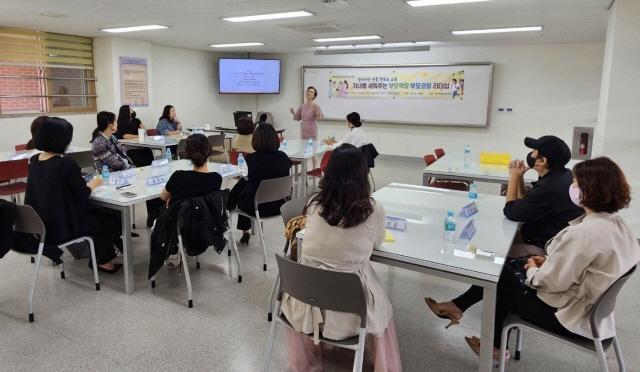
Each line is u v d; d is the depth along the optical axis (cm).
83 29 669
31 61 682
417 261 193
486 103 852
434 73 884
